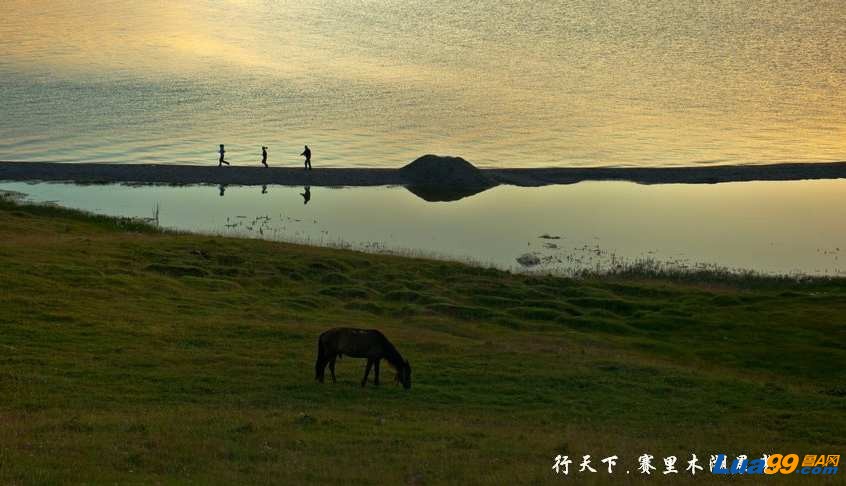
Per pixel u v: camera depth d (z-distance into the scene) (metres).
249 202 74.88
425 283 49.41
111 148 94.75
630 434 26.33
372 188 81.25
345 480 19.59
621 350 40.09
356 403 28.14
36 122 106.69
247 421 24.42
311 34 183.12
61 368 30.03
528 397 30.28
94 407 26.20
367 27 191.88
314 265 51.06
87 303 39.00
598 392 31.36
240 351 33.91
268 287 47.09
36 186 77.56
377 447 22.52
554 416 28.23
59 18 193.25
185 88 129.62
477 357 35.31
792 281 52.78
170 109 116.31
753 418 28.83
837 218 72.38
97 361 31.20
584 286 50.22
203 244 53.53
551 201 77.81
